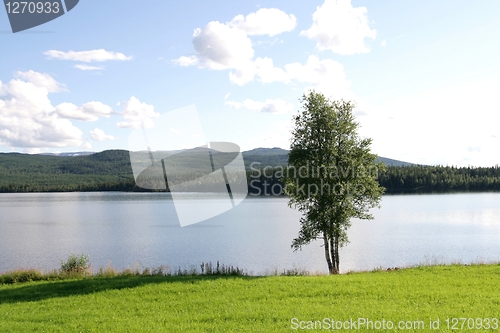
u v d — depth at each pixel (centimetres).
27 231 6650
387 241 4984
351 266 3491
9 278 2152
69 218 9075
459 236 5397
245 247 4616
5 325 1271
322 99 2916
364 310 1355
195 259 3869
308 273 2395
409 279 1916
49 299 1644
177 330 1188
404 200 12562
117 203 14888
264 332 1151
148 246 4778
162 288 1783
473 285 1755
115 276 2225
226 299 1561
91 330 1202
